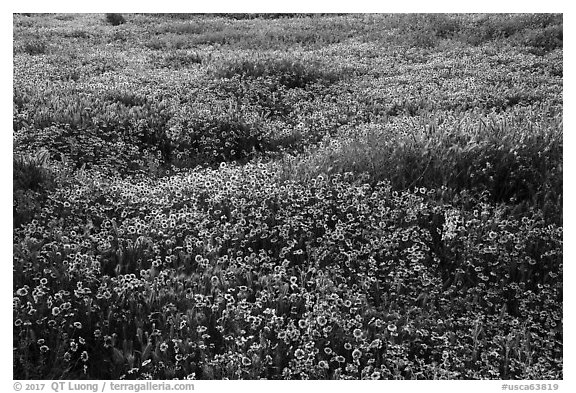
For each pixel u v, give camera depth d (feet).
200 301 15.49
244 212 21.11
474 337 14.92
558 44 60.23
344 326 15.03
